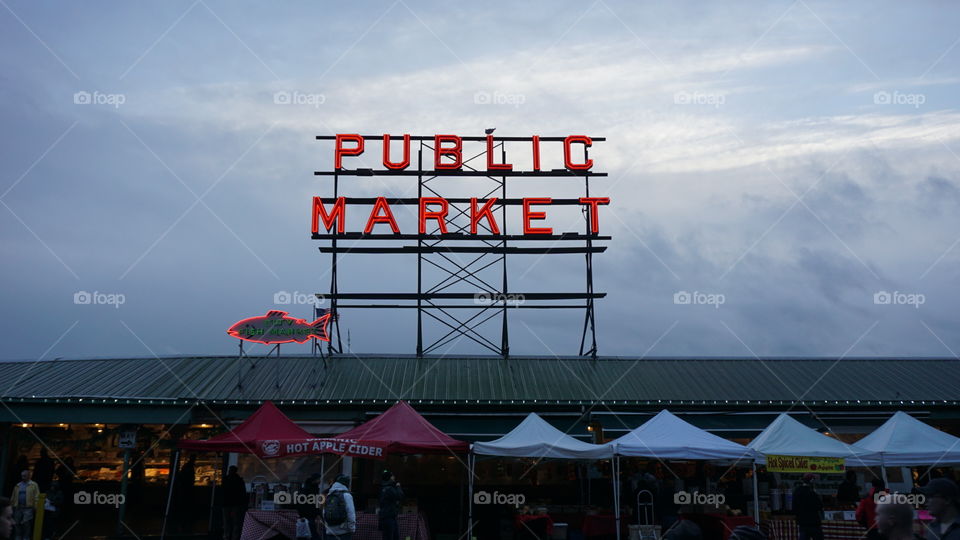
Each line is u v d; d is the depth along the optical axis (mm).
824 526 19016
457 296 31750
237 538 21172
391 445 19062
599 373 29016
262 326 27266
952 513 6305
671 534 11961
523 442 19891
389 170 33250
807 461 18844
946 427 28047
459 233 32688
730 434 25500
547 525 20406
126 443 24453
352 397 25703
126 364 28875
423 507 25625
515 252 32281
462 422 25484
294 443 18875
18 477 26766
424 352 30828
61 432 28031
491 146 33781
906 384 28406
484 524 24609
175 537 23047
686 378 28703
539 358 30641
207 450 19344
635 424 25578
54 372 27953
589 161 33625
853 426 26094
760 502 21906
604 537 21156
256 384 26812
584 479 26594
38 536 19469
